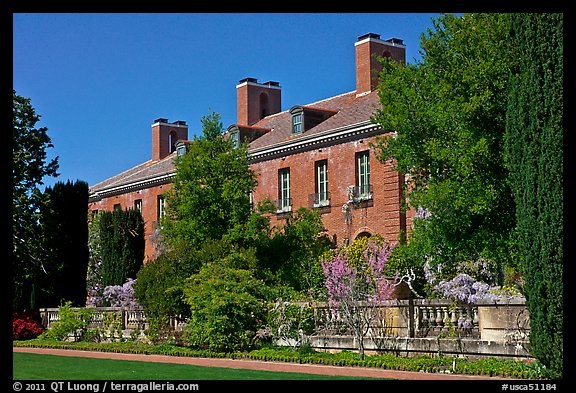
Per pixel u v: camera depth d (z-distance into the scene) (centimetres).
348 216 3800
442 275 2388
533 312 1453
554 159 1393
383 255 2106
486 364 1612
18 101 3553
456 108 2089
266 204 3216
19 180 3522
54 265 3562
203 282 2334
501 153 2016
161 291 2544
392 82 2341
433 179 2244
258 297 2355
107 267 3853
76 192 3653
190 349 2331
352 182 3812
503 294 1886
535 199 1434
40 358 2078
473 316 1825
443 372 1628
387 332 1972
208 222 3012
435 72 2248
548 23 1430
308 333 2205
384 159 2427
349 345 2050
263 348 2186
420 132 2278
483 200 2036
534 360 1605
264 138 4597
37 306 3525
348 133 3819
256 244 3036
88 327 3025
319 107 4528
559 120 1395
